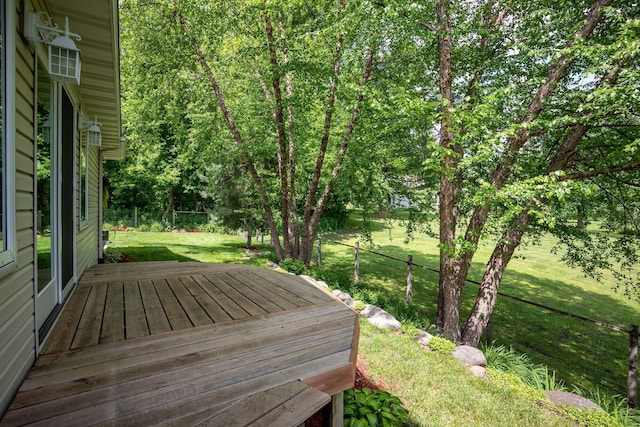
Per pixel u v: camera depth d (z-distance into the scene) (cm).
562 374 521
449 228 556
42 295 225
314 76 723
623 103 385
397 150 801
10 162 154
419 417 294
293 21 838
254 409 155
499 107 509
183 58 834
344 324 270
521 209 424
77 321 252
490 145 452
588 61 464
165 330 240
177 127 1060
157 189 1683
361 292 644
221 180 1204
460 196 561
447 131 471
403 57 716
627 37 366
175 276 423
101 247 740
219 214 1227
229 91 905
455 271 547
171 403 155
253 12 706
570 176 501
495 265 549
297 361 204
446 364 396
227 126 921
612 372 537
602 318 780
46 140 242
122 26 813
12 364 154
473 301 856
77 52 214
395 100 530
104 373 177
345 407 248
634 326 411
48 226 244
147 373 179
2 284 144
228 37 785
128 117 1126
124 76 955
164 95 924
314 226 898
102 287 357
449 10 502
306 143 936
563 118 430
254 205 1169
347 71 744
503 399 338
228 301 321
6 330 148
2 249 147
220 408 154
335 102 859
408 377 360
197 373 182
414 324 543
